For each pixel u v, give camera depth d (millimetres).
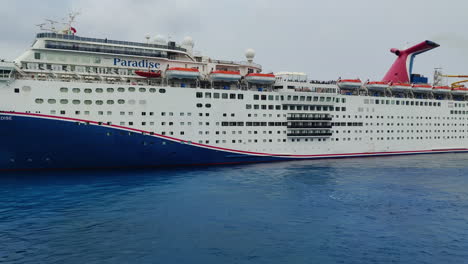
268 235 20797
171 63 43781
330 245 19547
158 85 41812
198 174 37938
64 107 35531
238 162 45156
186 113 41156
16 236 20047
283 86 49094
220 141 43438
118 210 24859
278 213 24797
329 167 44031
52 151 36031
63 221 22516
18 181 32812
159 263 17094
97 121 36844
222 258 17734
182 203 26812
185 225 22141
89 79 39094
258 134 45906
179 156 41344
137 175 36750
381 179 36969
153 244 19234
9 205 25625
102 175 36219
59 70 38250
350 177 37812
